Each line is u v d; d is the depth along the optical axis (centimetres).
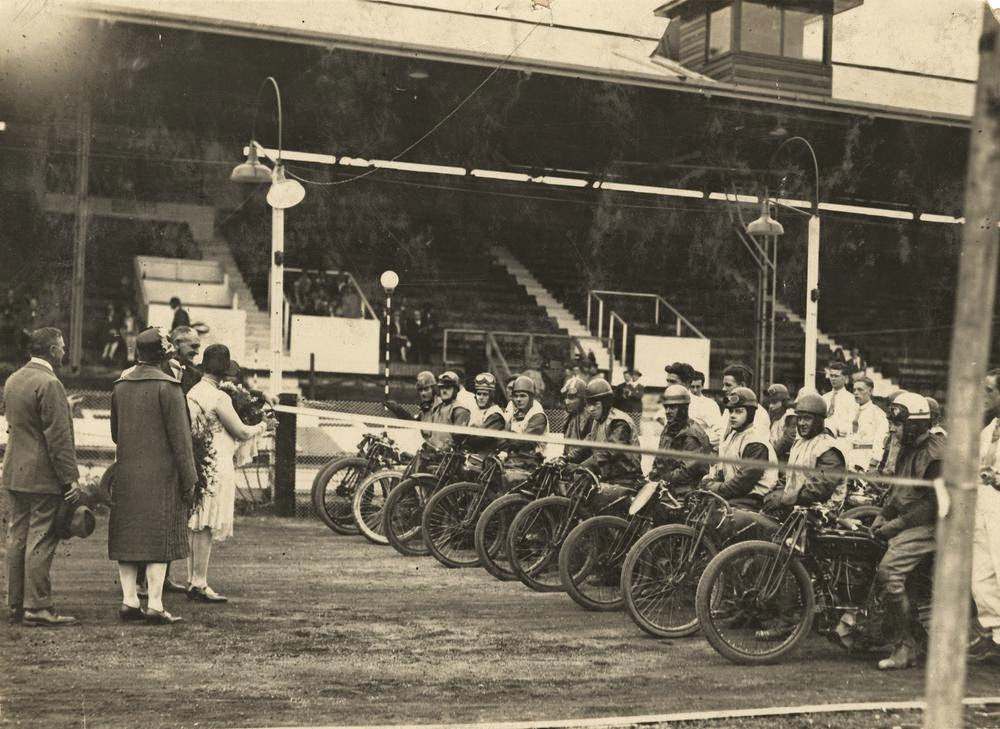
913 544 558
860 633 588
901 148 2034
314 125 1970
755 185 2108
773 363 1906
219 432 686
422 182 2122
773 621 611
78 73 1708
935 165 2073
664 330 2161
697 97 1859
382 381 1775
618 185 2181
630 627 645
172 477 607
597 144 2078
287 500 1113
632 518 686
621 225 2195
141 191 1950
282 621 630
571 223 2211
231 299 1977
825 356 1981
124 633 584
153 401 604
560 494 771
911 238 2158
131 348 1872
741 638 593
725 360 2022
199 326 1553
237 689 482
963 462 208
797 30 1927
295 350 1571
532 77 1772
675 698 486
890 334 2097
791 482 651
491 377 902
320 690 485
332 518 994
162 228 1973
